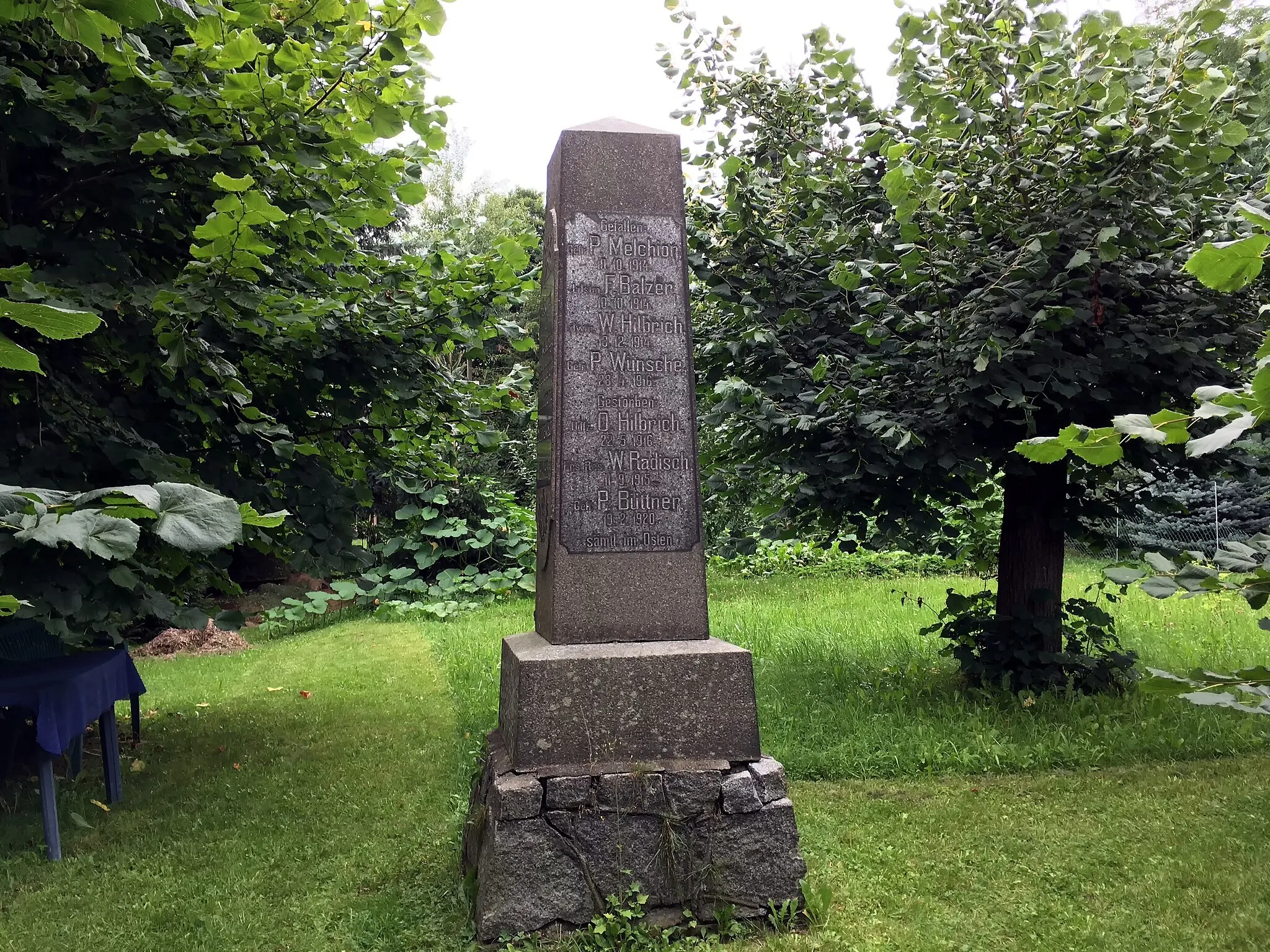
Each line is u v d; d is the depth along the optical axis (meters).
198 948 3.42
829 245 6.19
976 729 5.74
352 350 5.76
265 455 5.70
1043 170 5.57
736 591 14.23
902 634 9.02
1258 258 1.06
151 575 3.48
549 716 3.51
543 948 3.29
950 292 5.96
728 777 3.54
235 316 4.53
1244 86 5.52
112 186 4.93
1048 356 5.76
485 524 14.64
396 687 8.22
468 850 3.92
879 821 4.46
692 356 3.95
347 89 4.85
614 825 3.45
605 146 3.97
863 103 6.79
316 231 5.43
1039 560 6.75
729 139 7.21
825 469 6.07
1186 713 5.92
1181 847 4.05
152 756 6.21
